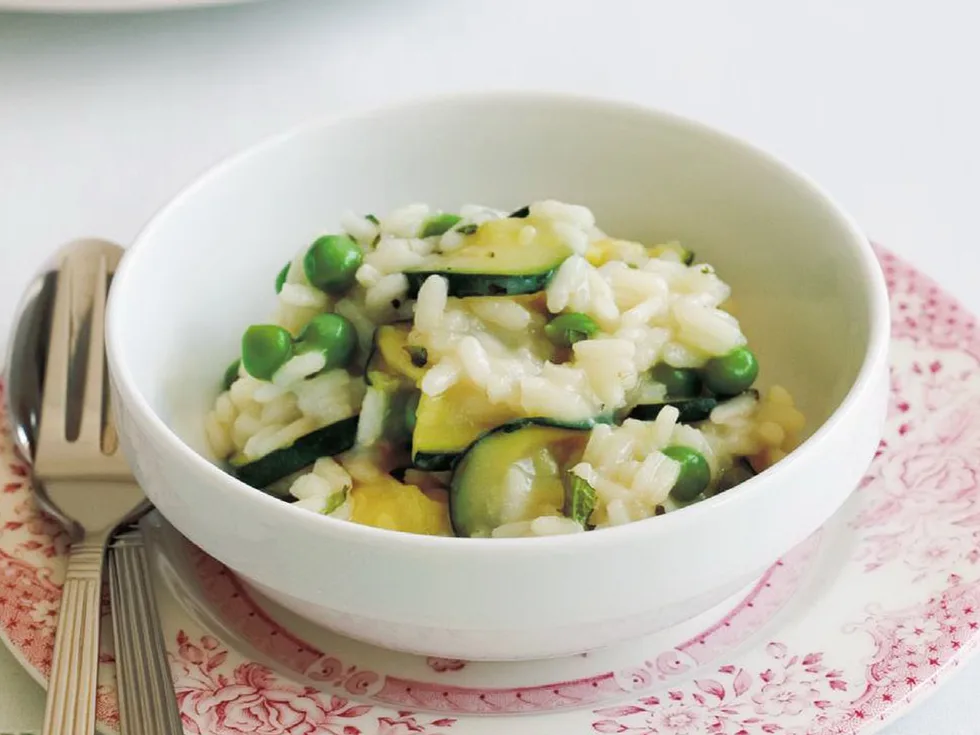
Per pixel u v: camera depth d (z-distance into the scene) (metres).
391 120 0.29
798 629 0.22
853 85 0.45
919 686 0.21
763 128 0.42
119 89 0.43
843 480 0.21
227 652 0.22
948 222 0.38
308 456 0.24
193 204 0.26
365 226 0.26
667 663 0.22
